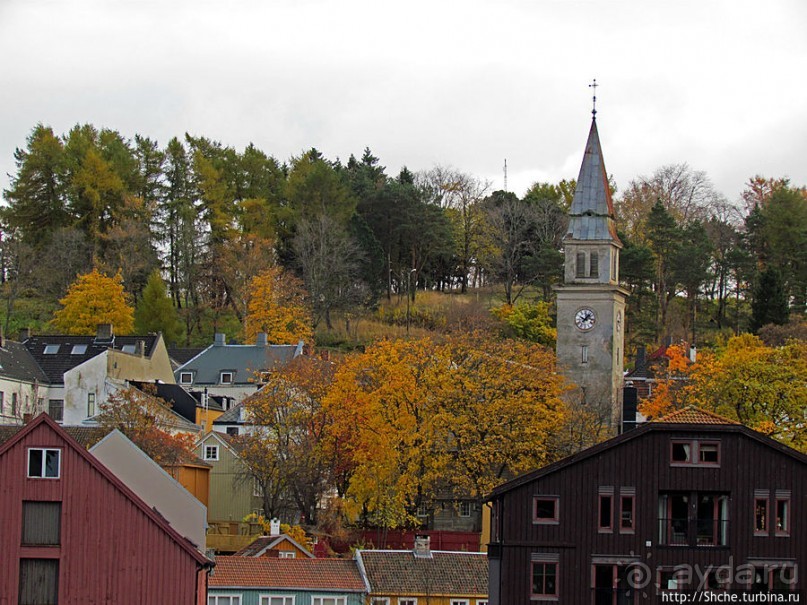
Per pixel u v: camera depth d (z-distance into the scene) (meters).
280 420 136.62
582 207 160.62
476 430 132.38
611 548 91.94
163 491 95.81
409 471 129.88
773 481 91.94
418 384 135.12
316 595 98.44
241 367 180.75
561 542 92.00
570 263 159.62
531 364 140.12
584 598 91.69
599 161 162.75
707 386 139.25
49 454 82.00
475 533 127.75
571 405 147.88
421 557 103.19
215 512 138.25
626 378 188.50
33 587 81.19
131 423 129.75
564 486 92.44
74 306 199.00
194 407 159.12
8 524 81.25
